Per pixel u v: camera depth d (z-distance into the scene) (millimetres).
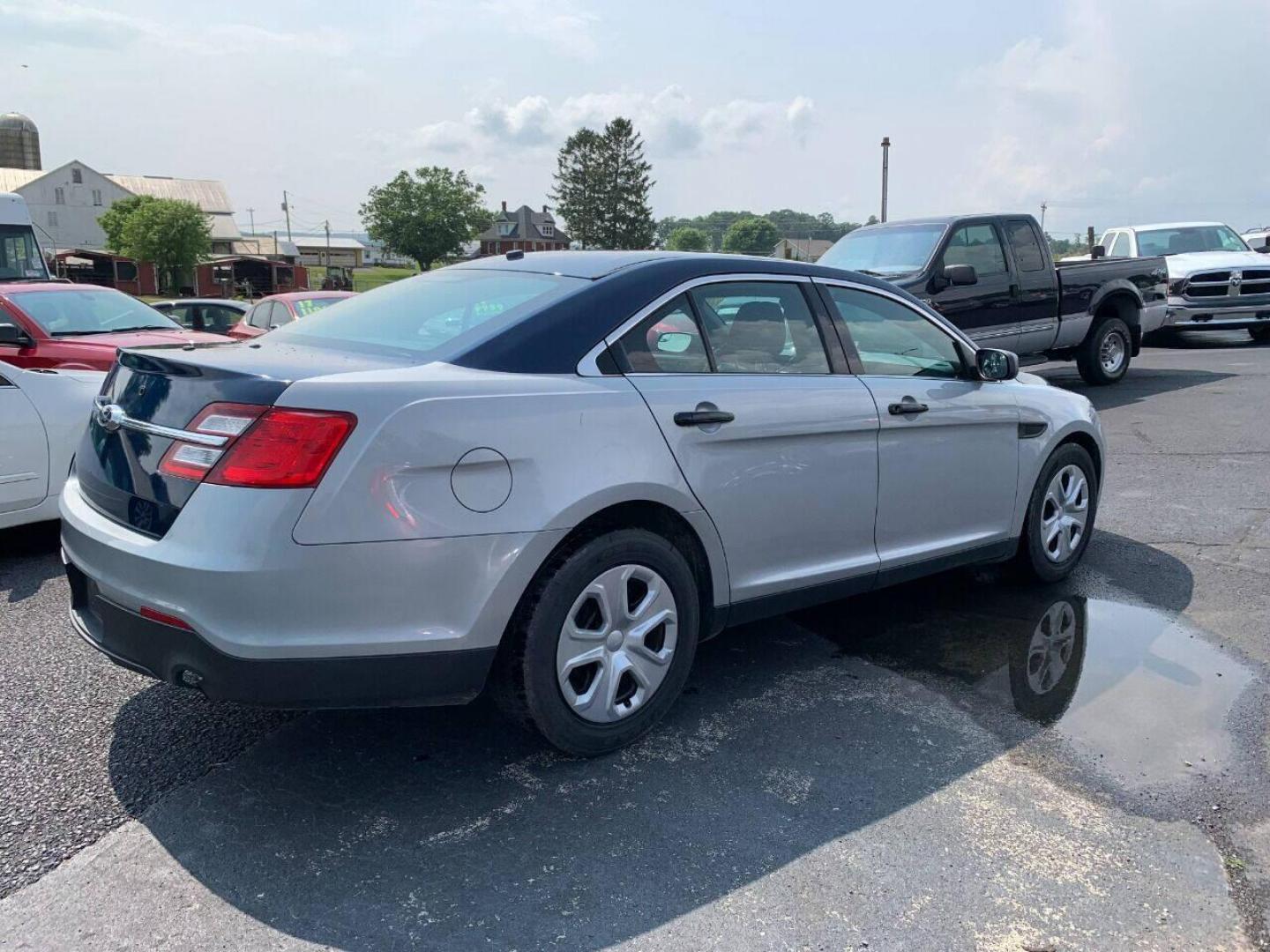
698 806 3066
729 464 3543
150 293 81500
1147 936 2479
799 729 3582
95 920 2531
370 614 2836
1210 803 3082
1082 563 5500
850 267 9898
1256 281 15484
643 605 3381
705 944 2445
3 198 15453
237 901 2609
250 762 3330
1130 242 17094
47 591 5148
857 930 2496
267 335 3934
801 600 3928
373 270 117188
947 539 4496
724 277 3771
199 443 2848
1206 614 4723
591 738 3303
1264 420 9602
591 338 3354
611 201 102812
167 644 2848
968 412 4441
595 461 3172
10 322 8227
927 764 3326
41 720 3627
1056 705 3773
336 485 2768
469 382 3051
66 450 5762
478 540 2947
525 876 2711
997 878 2705
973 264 9844
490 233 133500
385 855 2807
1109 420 9844
